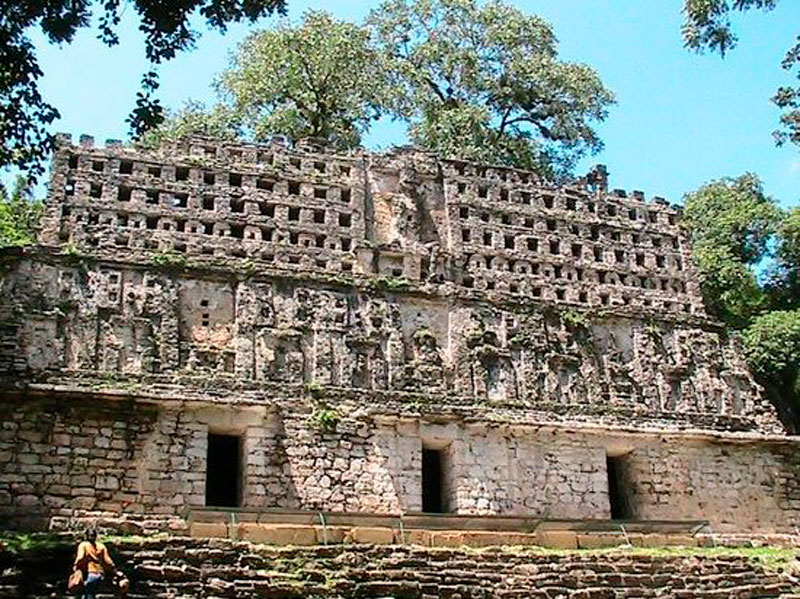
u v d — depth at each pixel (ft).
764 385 173.27
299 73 174.91
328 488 111.04
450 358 127.34
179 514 101.81
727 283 182.80
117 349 113.50
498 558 87.61
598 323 138.21
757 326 173.27
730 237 196.85
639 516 123.85
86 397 104.53
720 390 138.92
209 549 79.10
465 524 102.68
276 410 112.37
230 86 179.42
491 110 184.96
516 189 148.05
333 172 138.51
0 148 83.05
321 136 174.91
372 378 121.70
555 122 185.88
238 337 118.62
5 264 113.50
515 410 125.59
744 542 116.47
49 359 110.42
